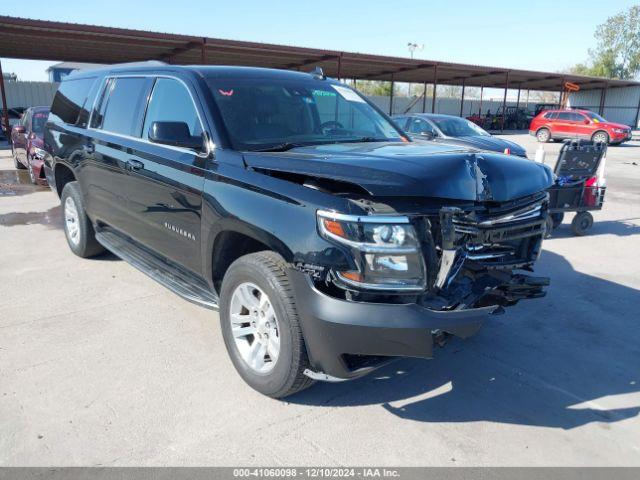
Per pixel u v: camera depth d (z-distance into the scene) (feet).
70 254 20.33
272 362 10.55
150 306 15.31
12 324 13.94
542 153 26.66
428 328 8.84
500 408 10.80
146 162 13.83
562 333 14.40
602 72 244.01
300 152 11.10
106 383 11.20
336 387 11.37
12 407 10.25
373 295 8.86
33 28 56.54
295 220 9.45
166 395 10.82
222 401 10.67
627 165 59.57
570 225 28.30
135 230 15.17
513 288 10.36
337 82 15.80
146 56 83.25
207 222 11.51
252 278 10.31
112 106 16.40
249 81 13.57
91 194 17.46
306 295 9.25
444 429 10.02
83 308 15.08
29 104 92.89
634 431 10.12
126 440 9.39
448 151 10.71
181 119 13.08
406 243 8.78
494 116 142.51
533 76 123.44
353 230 8.77
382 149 11.26
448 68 101.96
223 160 11.39
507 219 9.87
